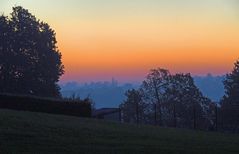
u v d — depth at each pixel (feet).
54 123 61.21
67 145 47.03
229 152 49.49
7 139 47.60
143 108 197.67
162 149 48.49
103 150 45.75
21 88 197.26
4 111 71.26
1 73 198.59
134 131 62.39
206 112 183.52
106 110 156.46
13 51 201.05
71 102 95.71
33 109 92.58
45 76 202.08
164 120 186.39
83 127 60.34
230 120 117.08
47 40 206.69
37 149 44.39
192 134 66.54
